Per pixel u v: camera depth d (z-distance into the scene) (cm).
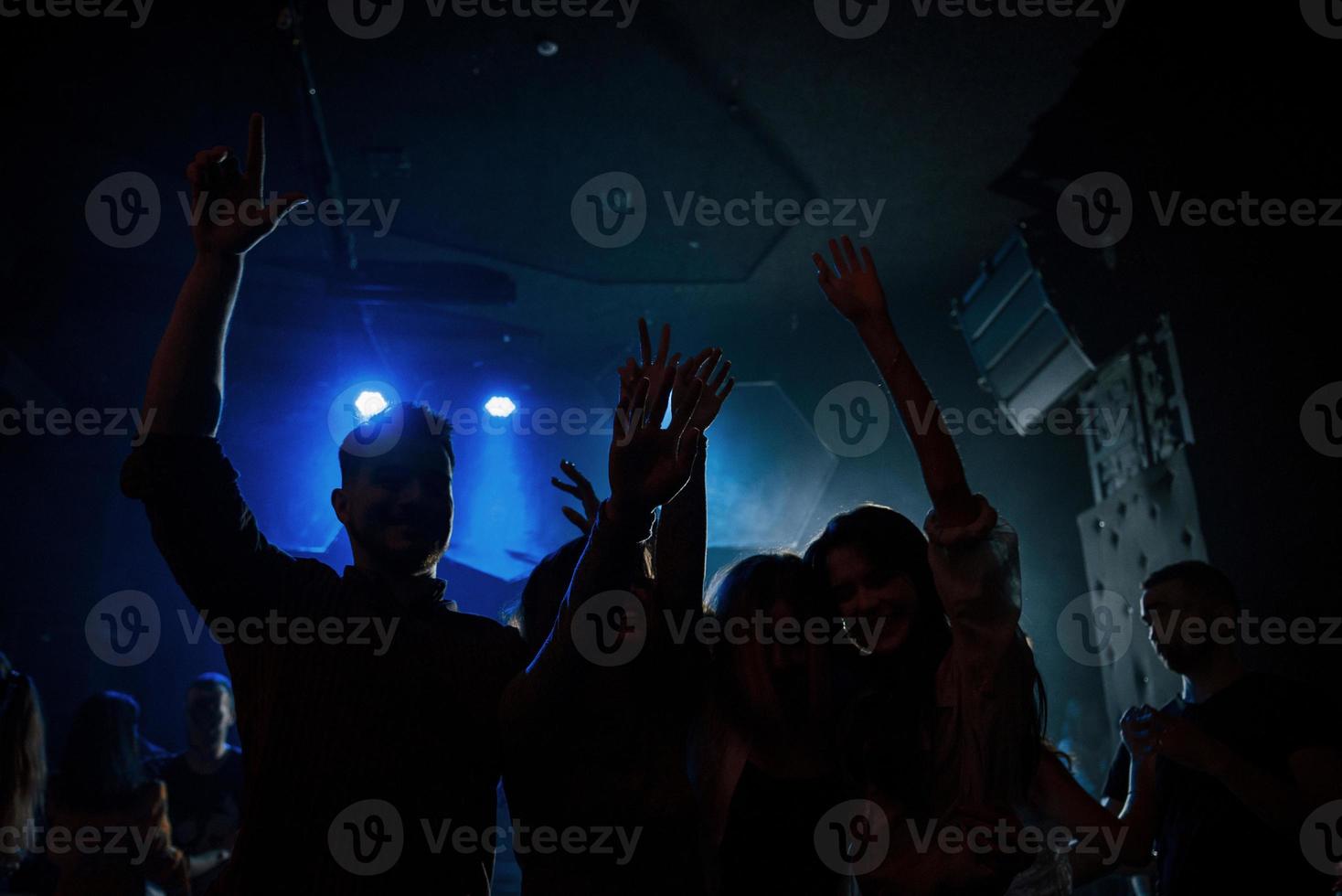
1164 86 483
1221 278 495
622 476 139
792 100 508
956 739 162
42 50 459
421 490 168
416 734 151
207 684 410
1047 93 499
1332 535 439
